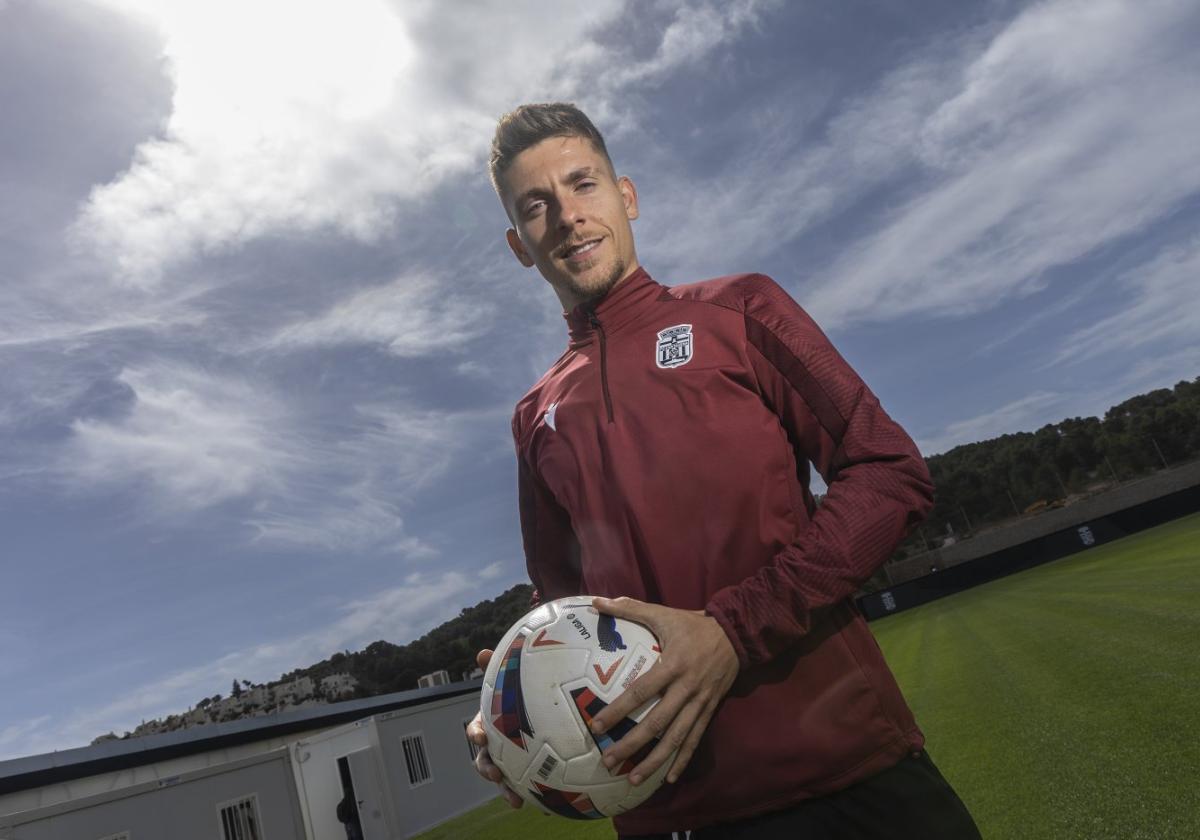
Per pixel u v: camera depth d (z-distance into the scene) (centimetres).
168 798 979
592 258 149
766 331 127
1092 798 330
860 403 118
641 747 107
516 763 123
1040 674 720
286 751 1205
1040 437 10381
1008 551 3866
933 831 111
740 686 115
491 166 167
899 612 3956
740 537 120
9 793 1183
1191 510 3659
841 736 112
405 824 1423
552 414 150
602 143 165
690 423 126
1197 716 402
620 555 131
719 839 118
